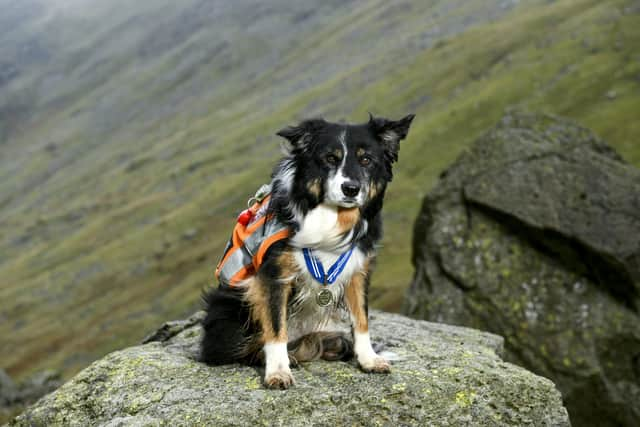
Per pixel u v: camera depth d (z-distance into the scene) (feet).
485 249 55.16
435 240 57.41
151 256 419.74
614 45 380.58
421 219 60.49
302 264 21.61
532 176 55.21
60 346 316.19
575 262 51.98
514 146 57.57
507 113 61.62
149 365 24.25
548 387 22.70
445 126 386.11
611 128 295.28
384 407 21.09
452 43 556.51
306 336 24.04
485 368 23.66
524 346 50.16
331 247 21.47
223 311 23.71
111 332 310.65
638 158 262.26
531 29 495.00
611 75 348.59
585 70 365.40
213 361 24.06
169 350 27.17
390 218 297.94
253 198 23.81
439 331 31.45
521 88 386.32
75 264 459.32
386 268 219.20
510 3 651.66
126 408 21.72
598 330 48.83
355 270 22.36
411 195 320.29
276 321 21.75
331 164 20.95
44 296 422.41
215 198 486.38
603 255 49.55
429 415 21.11
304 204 21.18
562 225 51.67
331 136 21.18
